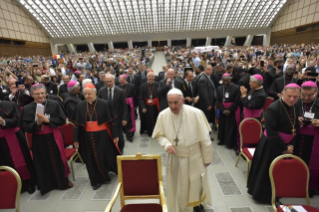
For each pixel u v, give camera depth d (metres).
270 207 2.42
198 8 36.72
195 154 2.01
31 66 6.67
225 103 3.96
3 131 2.70
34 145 2.66
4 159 2.73
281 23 34.38
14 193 1.96
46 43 38.91
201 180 2.04
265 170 2.36
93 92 2.76
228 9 36.66
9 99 3.94
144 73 7.35
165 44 49.66
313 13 26.00
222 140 4.18
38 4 32.09
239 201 2.54
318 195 2.62
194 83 4.37
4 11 27.58
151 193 2.03
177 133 1.97
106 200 2.68
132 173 2.01
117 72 6.89
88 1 34.44
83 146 2.91
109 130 2.99
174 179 2.11
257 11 35.59
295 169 1.99
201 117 1.98
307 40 27.17
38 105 2.49
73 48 43.47
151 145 4.35
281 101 2.23
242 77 4.32
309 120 2.23
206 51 14.18
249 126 3.16
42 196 2.81
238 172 3.20
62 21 36.91
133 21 39.44
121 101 3.94
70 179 3.22
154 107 4.68
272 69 4.97
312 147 2.35
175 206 2.09
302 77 3.58
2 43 26.98
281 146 2.16
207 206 2.47
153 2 35.97
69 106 3.85
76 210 2.52
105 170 2.92
